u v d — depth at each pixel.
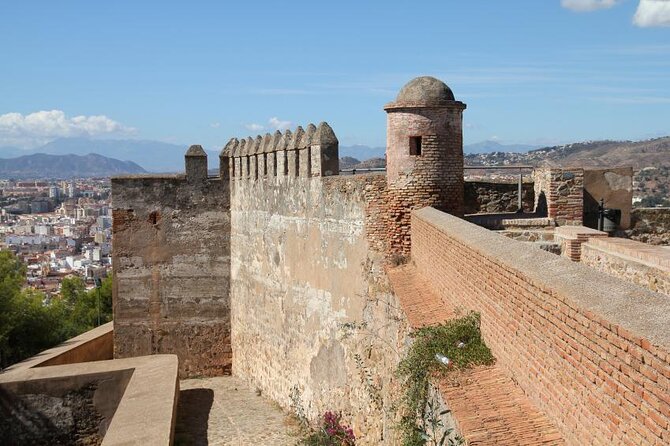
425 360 8.41
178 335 24.59
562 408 5.86
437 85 14.73
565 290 5.93
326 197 17.23
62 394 17.02
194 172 24.41
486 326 8.28
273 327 20.91
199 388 22.84
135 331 24.64
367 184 15.27
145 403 14.92
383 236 14.98
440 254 11.14
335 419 15.29
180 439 16.50
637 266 10.31
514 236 14.58
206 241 24.53
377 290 14.43
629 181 17.64
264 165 21.31
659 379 4.32
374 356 14.10
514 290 7.18
